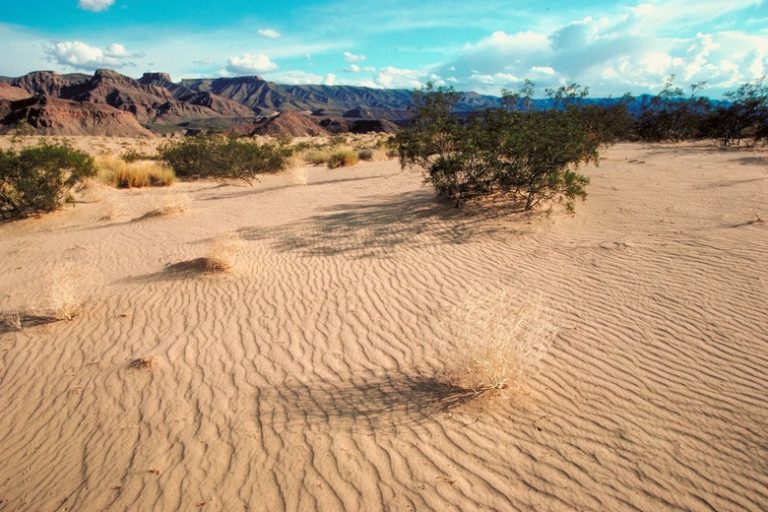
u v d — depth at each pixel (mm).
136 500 3273
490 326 4566
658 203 10258
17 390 4723
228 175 19969
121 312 6340
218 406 4254
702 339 4879
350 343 5293
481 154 10516
